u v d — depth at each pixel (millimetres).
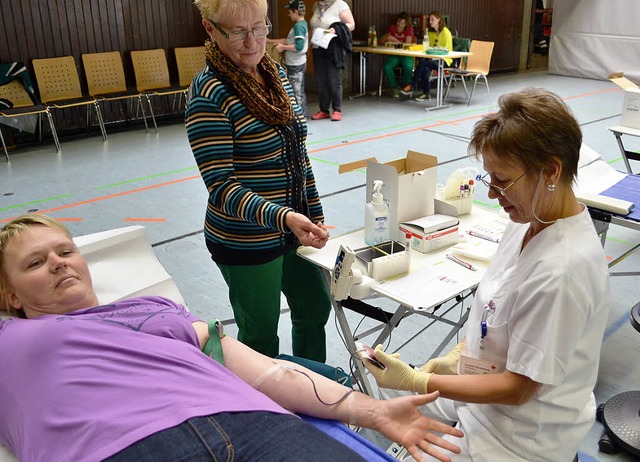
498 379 1364
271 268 2148
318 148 6598
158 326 1619
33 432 1433
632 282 3461
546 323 1275
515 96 1264
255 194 1934
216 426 1372
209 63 1937
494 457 1455
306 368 1814
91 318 1591
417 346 2893
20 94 6789
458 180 2553
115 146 7008
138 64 7652
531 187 1276
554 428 1427
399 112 8594
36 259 1677
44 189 5402
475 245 2232
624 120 4102
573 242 1297
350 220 4465
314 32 7879
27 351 1510
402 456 1839
